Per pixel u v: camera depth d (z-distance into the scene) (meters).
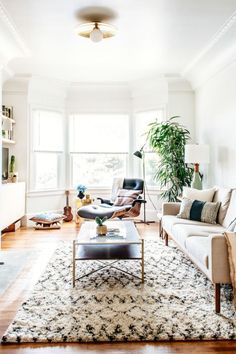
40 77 5.47
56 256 3.64
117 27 3.48
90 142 6.28
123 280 2.88
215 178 4.75
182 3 2.96
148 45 4.04
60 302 2.40
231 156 4.16
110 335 1.93
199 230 3.17
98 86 6.00
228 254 2.23
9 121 5.00
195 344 1.88
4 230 5.03
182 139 5.16
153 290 2.63
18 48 4.10
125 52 4.31
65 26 3.46
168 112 5.71
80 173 6.29
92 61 4.70
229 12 3.14
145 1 2.92
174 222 3.63
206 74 4.90
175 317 2.16
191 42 3.94
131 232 3.18
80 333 1.96
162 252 3.79
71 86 5.98
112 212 4.64
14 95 5.56
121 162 6.29
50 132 6.00
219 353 1.79
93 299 2.45
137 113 6.17
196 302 2.41
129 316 2.17
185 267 3.24
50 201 5.96
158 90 5.79
